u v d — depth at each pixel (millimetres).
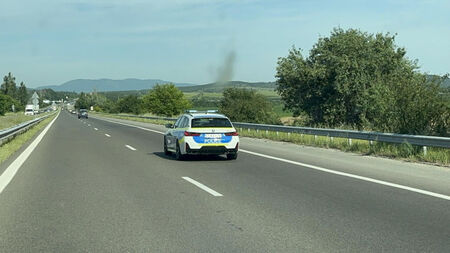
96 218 6926
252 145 20750
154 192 9102
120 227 6379
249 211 7344
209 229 6242
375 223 6508
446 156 13797
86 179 10883
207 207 7664
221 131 14555
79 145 21344
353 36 30109
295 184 9977
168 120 48250
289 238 5770
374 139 16797
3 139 20219
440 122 17250
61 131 34500
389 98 18594
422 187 9469
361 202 7996
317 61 31109
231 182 10320
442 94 17516
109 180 10719
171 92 65562
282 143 21969
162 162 14477
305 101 32375
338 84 28906
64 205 7891
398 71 29547
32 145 21422
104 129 37781
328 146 19250
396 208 7492
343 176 11094
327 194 8766
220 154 15078
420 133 17016
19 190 9398
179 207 7676
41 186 9891
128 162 14477
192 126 14492
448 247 5359
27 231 6203
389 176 11031
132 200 8297
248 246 5445
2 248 5434
